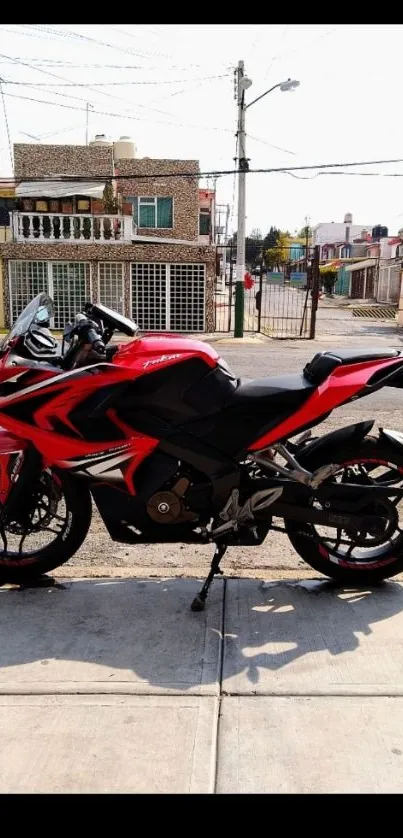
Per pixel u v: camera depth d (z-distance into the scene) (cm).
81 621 330
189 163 2791
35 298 350
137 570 390
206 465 331
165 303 2455
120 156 2916
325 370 338
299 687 276
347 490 344
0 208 2669
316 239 7769
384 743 244
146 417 330
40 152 2608
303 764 233
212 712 261
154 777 227
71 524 360
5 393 339
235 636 315
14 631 321
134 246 2397
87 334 323
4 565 365
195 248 2398
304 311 2362
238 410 332
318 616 333
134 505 337
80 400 329
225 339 2145
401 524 447
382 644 307
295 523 355
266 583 370
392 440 354
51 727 252
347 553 365
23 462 349
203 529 342
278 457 370
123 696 271
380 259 4875
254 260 6900
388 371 337
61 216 2417
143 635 317
